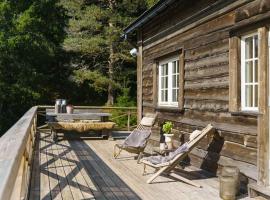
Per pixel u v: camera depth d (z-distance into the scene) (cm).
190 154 523
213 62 459
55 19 1630
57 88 1719
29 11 1520
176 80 598
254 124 376
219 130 442
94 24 1548
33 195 367
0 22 1473
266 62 359
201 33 492
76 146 716
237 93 404
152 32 693
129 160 564
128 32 787
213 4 458
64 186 403
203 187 404
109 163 538
